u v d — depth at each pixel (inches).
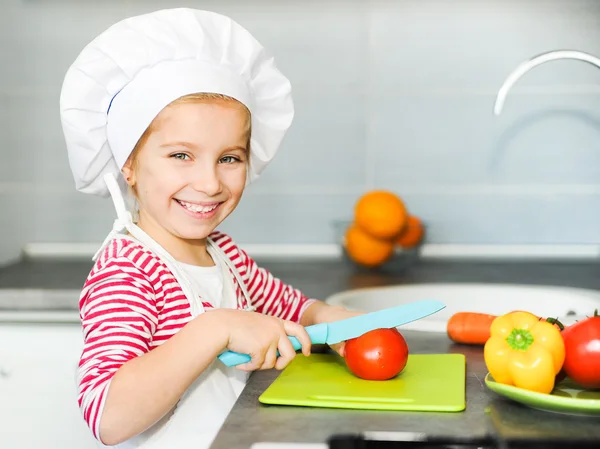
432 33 79.4
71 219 82.4
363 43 79.8
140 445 41.9
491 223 81.2
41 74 80.7
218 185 43.0
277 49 80.3
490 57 79.3
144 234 45.2
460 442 30.9
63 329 61.7
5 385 61.9
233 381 45.3
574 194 80.1
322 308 51.9
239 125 44.1
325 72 80.3
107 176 44.6
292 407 35.4
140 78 43.6
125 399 36.0
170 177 43.1
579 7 78.3
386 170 81.0
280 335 38.1
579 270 75.6
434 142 80.5
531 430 31.9
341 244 76.6
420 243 76.5
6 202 82.3
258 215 82.4
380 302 66.2
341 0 79.4
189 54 43.5
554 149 79.9
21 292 62.7
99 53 43.6
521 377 34.8
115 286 41.3
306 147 81.3
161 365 36.6
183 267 45.8
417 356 44.4
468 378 40.3
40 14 80.0
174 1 79.8
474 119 80.1
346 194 81.5
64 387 61.6
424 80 79.9
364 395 36.4
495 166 80.4
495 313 67.4
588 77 78.7
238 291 49.4
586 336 35.6
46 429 61.7
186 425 42.2
